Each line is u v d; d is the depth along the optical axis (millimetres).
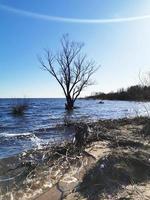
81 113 38438
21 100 54281
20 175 8562
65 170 7914
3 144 15492
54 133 18406
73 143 11188
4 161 10617
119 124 16531
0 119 33188
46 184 7074
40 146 13383
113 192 5770
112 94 107125
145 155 7379
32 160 10062
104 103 74250
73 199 5832
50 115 37594
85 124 14039
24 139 17109
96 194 5828
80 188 6355
